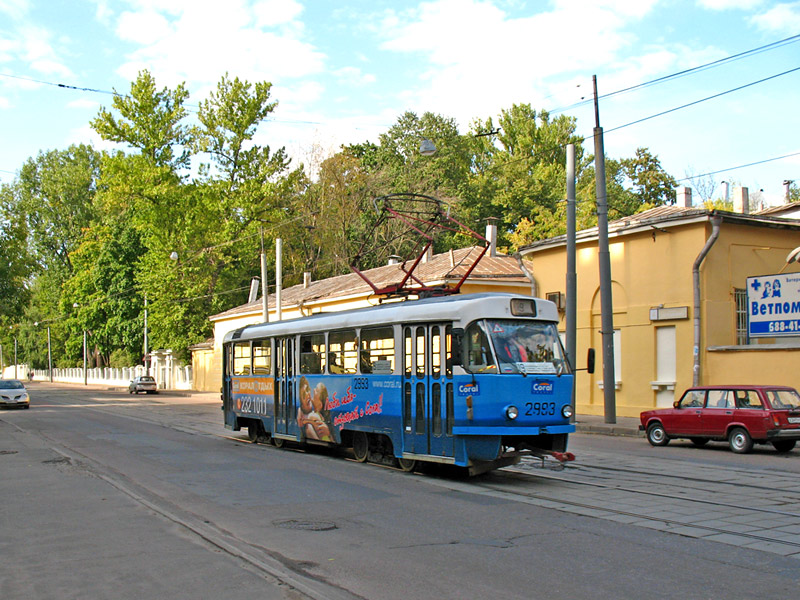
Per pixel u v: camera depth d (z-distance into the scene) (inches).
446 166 2448.3
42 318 4037.9
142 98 2138.3
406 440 535.5
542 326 513.0
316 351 660.1
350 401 603.8
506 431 475.5
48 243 3376.0
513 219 2303.2
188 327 2314.2
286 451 698.8
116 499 438.9
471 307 495.2
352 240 2378.2
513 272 1261.1
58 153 3412.9
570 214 944.9
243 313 2046.0
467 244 2237.9
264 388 749.9
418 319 528.7
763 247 976.3
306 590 253.9
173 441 799.1
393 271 1515.7
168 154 2194.9
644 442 770.8
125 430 944.9
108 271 2888.8
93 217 3363.7
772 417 641.0
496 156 2508.6
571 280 943.7
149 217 2196.1
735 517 371.9
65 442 793.6
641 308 1002.7
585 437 828.0
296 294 1915.6
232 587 259.0
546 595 246.7
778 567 279.7
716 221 918.4
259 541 329.4
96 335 3129.9
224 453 681.6
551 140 2453.2
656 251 986.7
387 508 406.0
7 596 250.5
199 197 2202.3
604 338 930.7
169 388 2694.4
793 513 380.8
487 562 289.6
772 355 846.5
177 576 273.3
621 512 386.6
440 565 285.7
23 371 5009.8
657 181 2434.8
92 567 286.4
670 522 361.1
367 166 2691.9
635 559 292.5
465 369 485.1
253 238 2287.2
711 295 932.6
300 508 407.2
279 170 2255.2
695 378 916.0
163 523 368.5
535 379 488.1
